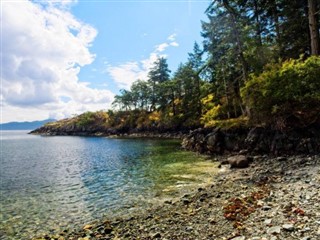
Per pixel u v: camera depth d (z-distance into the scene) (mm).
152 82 101938
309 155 17828
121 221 10242
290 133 20094
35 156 42250
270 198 9492
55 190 17641
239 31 30375
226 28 32969
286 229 6301
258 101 21453
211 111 41375
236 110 38688
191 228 8055
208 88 50875
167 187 15680
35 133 176125
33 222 11484
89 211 12555
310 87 18422
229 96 39969
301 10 27562
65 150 51500
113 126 114688
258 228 6875
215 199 11352
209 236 7160
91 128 130000
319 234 5730
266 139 21891
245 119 27469
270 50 30047
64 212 12672
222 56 35562
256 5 31375
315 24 21625
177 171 20219
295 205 8031
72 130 141000
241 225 7418
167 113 81312
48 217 12047
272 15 31547
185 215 9648
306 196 8734
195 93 69188
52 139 101688
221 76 40812
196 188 14758
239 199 10367
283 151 20109
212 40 37906
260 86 21156
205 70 44531
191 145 34031
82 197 15320
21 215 12523
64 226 10758
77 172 24703
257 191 11344
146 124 91062
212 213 9273
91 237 8734
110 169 24750
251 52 30188
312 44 21672
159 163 25125
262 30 32250
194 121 66062
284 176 13492
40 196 16172
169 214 10227
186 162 24031
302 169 14250
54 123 177625
